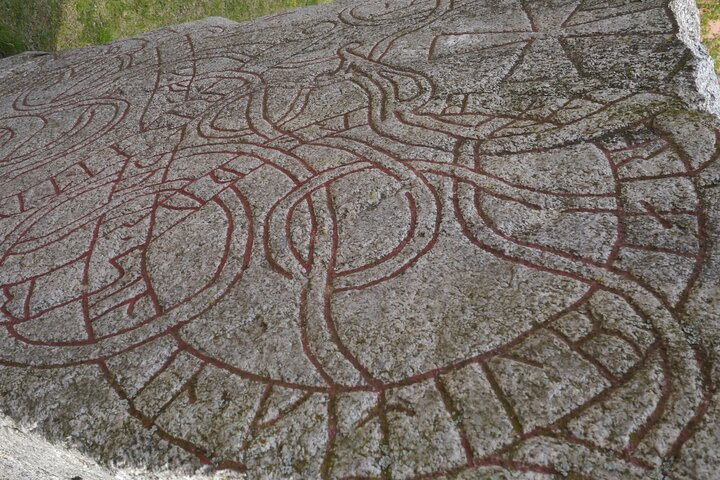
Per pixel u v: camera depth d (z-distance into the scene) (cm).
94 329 77
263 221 85
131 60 161
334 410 61
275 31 154
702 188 73
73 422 67
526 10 124
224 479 59
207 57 149
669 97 86
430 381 61
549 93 96
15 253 93
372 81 114
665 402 55
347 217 83
